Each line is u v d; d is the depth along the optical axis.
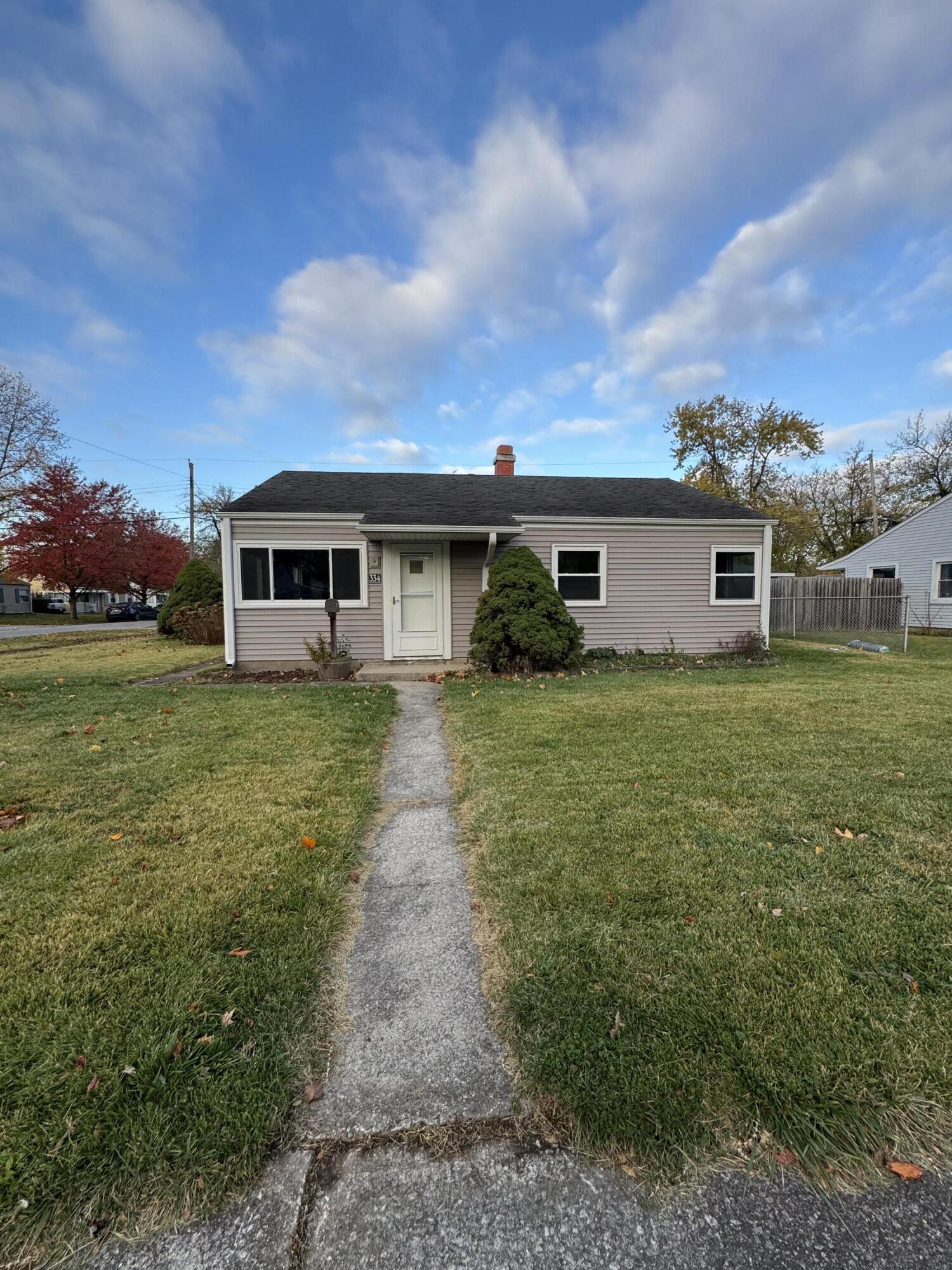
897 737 4.70
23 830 3.02
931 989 1.80
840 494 30.89
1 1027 1.66
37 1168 1.26
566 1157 1.32
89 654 11.34
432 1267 1.12
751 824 3.03
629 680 7.78
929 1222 1.18
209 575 15.14
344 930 2.26
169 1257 1.13
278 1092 1.47
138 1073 1.50
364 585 9.38
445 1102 1.47
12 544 24.34
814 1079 1.47
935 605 16.77
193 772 3.95
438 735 5.19
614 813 3.18
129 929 2.14
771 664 9.44
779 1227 1.17
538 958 1.98
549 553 10.09
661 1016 1.69
